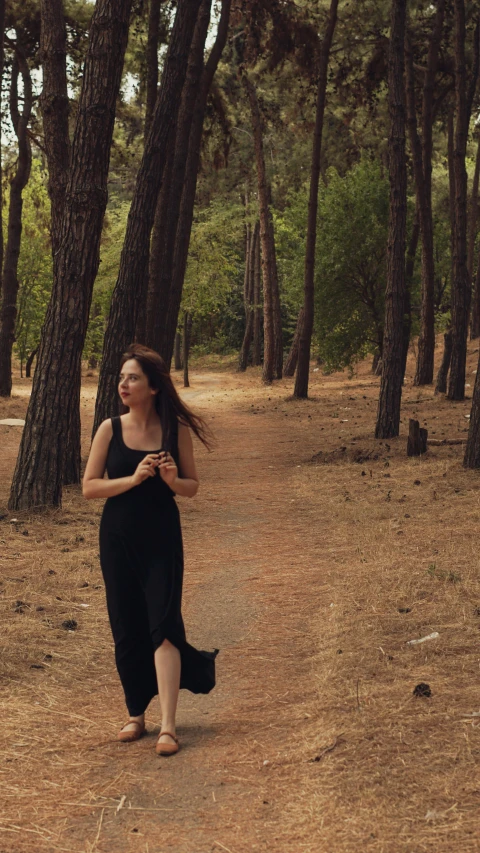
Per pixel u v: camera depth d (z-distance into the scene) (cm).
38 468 953
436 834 306
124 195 4769
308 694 456
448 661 486
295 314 5662
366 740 384
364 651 512
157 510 396
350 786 343
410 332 3175
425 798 331
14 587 652
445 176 4103
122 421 404
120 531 393
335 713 418
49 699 457
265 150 4012
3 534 838
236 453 1600
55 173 1222
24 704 446
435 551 742
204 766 371
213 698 459
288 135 3844
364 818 318
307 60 2505
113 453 398
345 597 632
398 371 1577
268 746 390
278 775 359
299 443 1681
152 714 441
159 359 402
